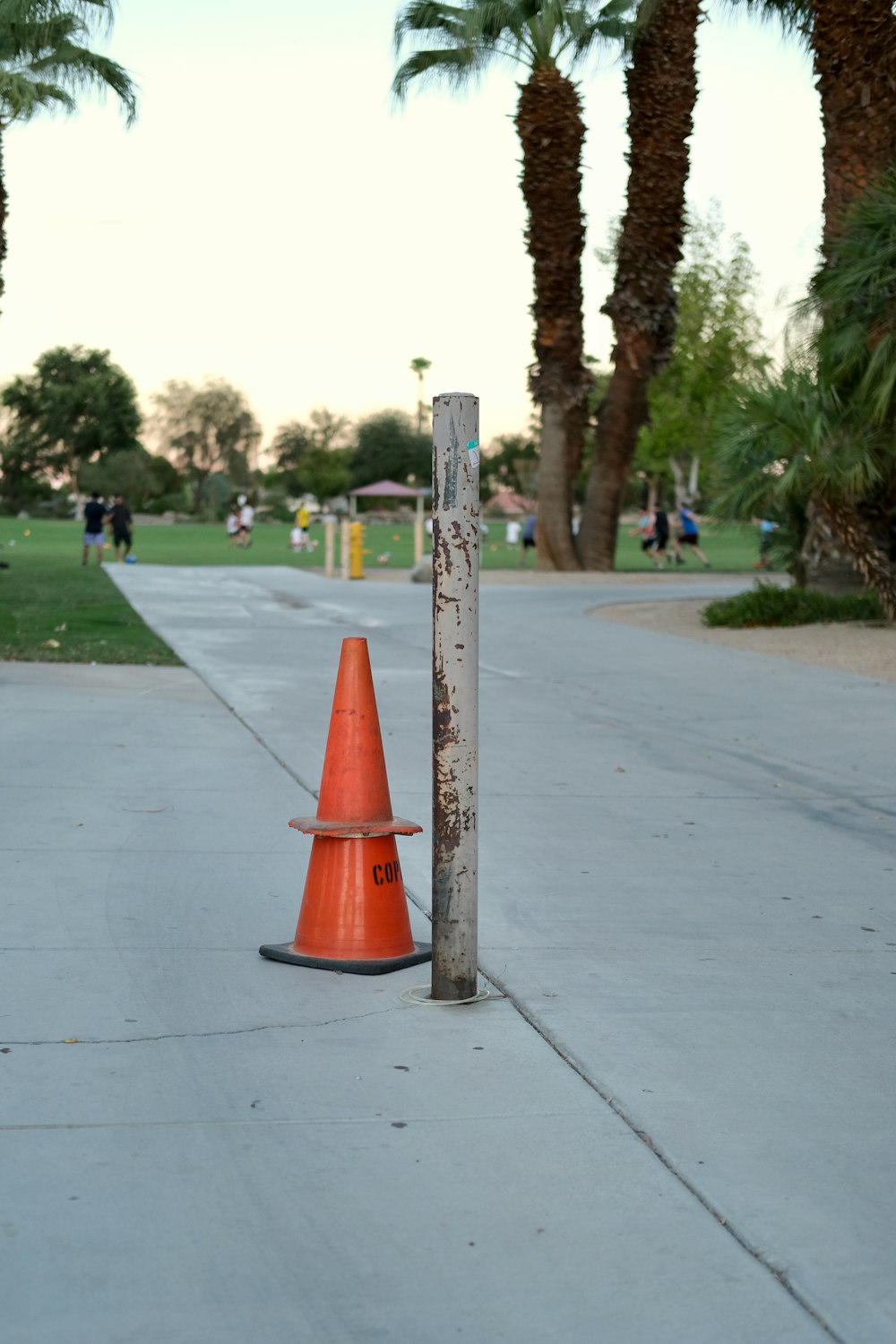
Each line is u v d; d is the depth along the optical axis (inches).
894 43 683.4
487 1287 118.7
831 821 318.3
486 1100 156.7
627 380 1311.5
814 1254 124.4
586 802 334.0
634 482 4330.7
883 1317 115.2
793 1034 180.4
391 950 205.8
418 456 5364.2
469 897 189.9
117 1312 114.0
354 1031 177.9
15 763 353.7
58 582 1064.2
